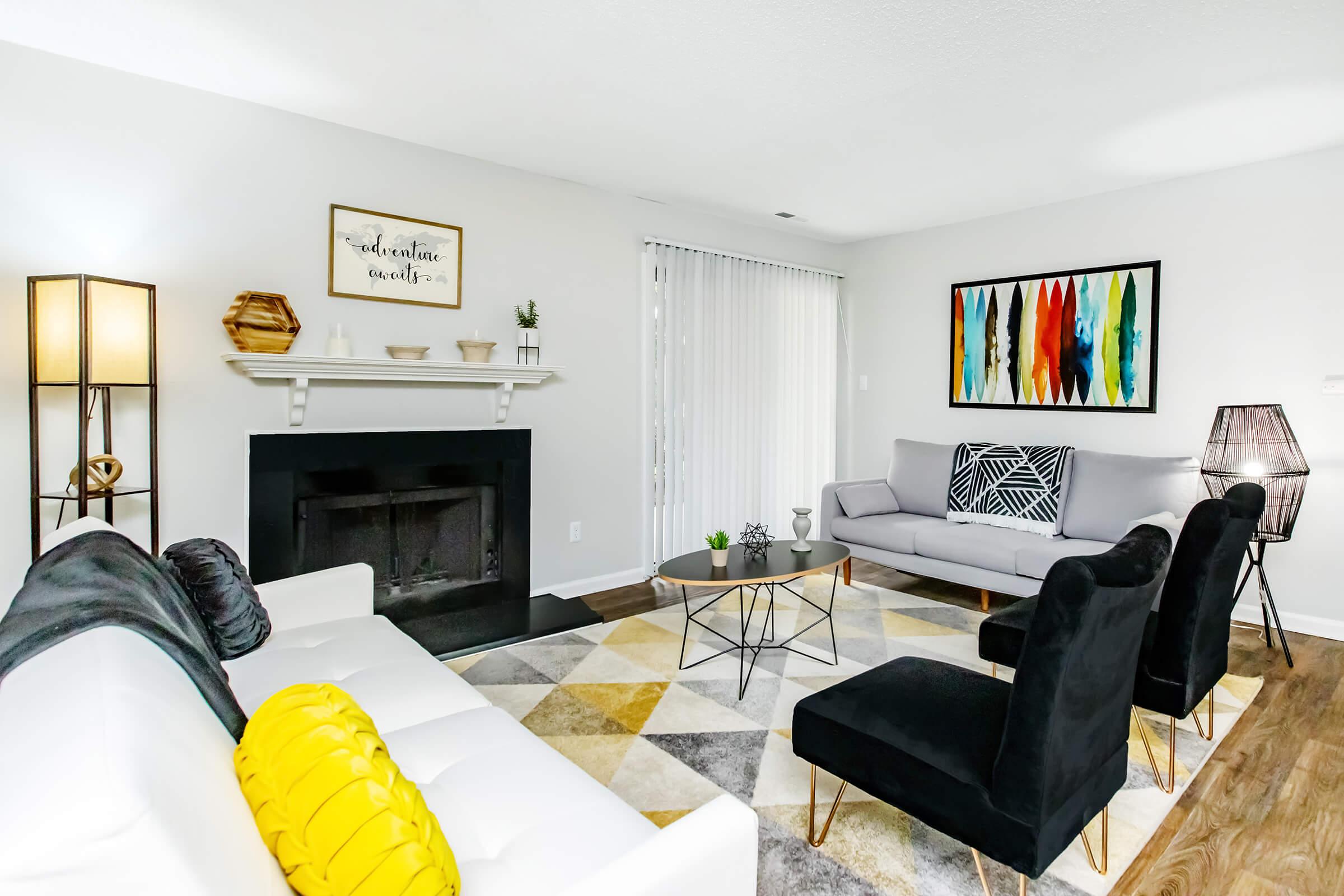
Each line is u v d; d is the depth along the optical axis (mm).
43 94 2398
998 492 3992
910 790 1515
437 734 1529
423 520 3420
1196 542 1959
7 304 2369
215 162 2738
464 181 3414
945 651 3070
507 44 2324
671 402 4262
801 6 2090
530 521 3736
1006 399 4473
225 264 2775
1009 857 1355
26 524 2432
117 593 1061
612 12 2131
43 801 592
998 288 4469
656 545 4250
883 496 4484
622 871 955
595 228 3916
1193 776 2098
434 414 3373
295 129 2920
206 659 1127
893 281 5078
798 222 4660
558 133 3109
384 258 3176
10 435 2398
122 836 600
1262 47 2311
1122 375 3965
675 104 2789
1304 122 2951
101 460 2391
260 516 2832
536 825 1208
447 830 1195
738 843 1064
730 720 2424
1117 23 2168
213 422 2779
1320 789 2031
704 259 4430
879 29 2219
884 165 3514
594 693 2633
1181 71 2486
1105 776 1557
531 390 3707
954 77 2537
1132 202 3908
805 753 1726
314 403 3020
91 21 2197
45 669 804
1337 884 1626
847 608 3725
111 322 2344
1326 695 2676
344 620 2248
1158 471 3514
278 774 865
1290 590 3455
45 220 2416
